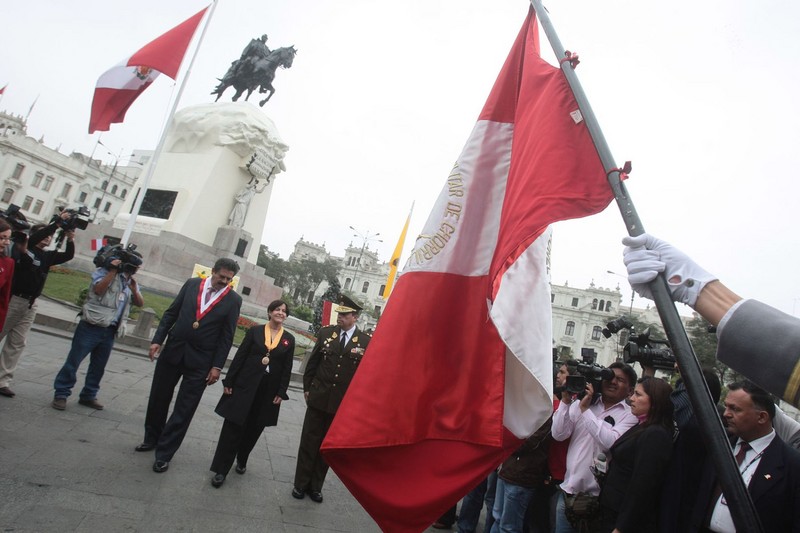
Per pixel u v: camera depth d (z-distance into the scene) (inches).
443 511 88.0
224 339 190.5
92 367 228.1
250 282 844.6
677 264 55.9
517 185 91.5
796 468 98.7
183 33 453.4
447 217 106.9
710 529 107.5
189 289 198.2
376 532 169.9
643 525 115.6
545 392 83.2
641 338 132.3
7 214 205.2
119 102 452.4
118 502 144.7
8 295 188.7
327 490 209.3
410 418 92.3
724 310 49.8
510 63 114.0
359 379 93.8
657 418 120.0
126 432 207.5
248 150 845.2
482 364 95.7
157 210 784.3
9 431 175.3
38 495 136.6
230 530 145.4
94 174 2546.8
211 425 256.7
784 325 43.7
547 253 94.6
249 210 871.7
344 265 3499.0
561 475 162.7
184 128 837.2
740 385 107.6
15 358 213.8
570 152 86.2
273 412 201.8
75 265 727.1
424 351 97.1
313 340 782.5
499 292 86.2
